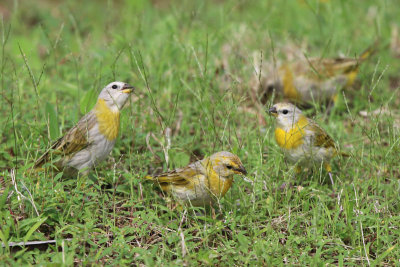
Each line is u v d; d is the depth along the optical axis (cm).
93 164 1055
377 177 1046
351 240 913
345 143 1242
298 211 993
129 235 920
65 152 1023
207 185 965
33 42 1698
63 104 1310
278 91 1524
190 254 840
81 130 1027
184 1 1905
